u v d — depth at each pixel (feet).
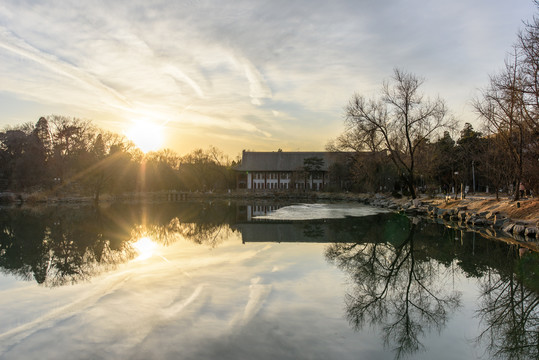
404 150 159.33
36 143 213.87
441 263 47.85
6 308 28.40
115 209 148.77
